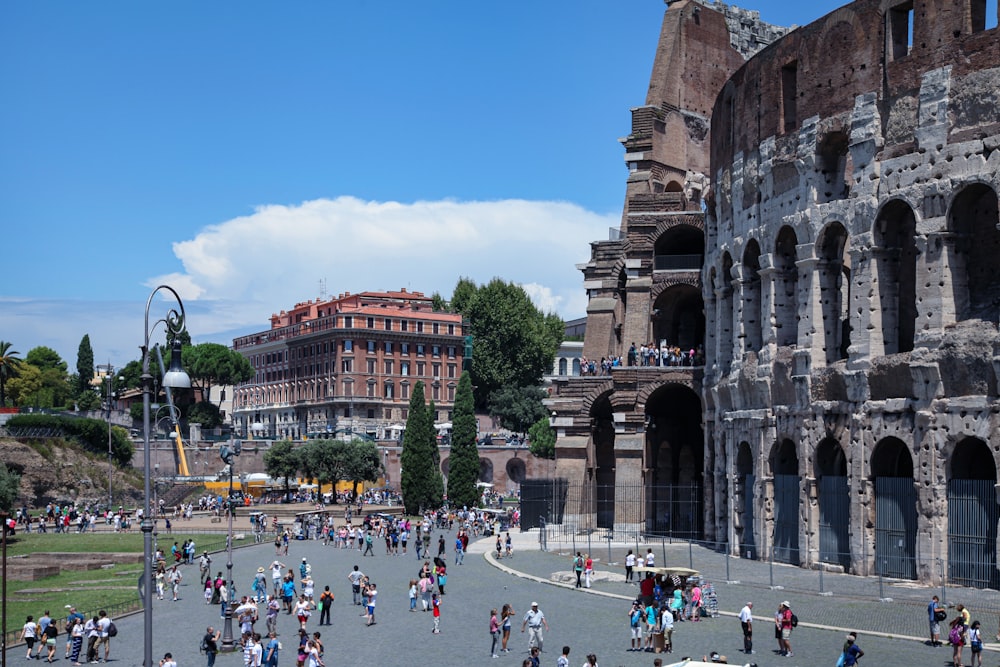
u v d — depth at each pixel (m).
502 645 48.97
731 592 58.28
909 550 58.59
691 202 104.56
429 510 129.12
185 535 111.25
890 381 59.41
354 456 150.25
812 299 65.81
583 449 96.62
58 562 90.75
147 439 40.38
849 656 38.53
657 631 46.50
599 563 73.38
